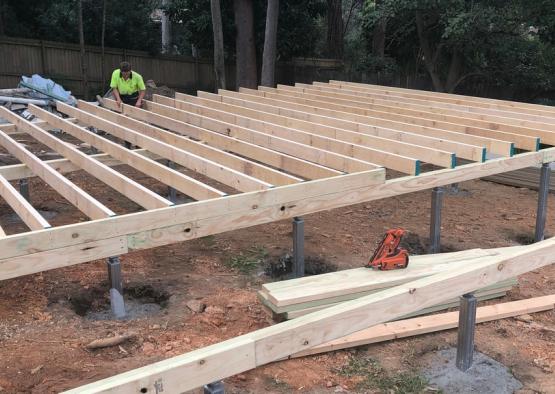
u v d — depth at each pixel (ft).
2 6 54.44
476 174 17.30
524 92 51.70
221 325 13.12
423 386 11.10
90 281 15.30
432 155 17.01
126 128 21.06
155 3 79.10
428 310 13.96
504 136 19.69
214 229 12.63
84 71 51.57
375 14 43.16
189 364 7.35
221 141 19.57
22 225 19.92
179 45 78.02
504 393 10.94
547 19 39.83
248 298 14.52
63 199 23.00
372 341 12.54
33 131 21.66
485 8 39.29
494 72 49.03
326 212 22.94
